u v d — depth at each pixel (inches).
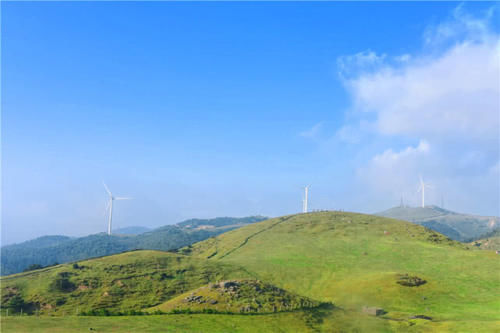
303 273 5211.6
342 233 7628.0
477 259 5457.7
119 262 4832.7
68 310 3499.0
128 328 2429.9
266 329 2652.6
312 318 2974.9
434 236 7386.8
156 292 4015.8
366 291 4217.5
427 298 3951.8
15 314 3371.1
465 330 2770.7
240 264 5644.7
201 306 3041.3
